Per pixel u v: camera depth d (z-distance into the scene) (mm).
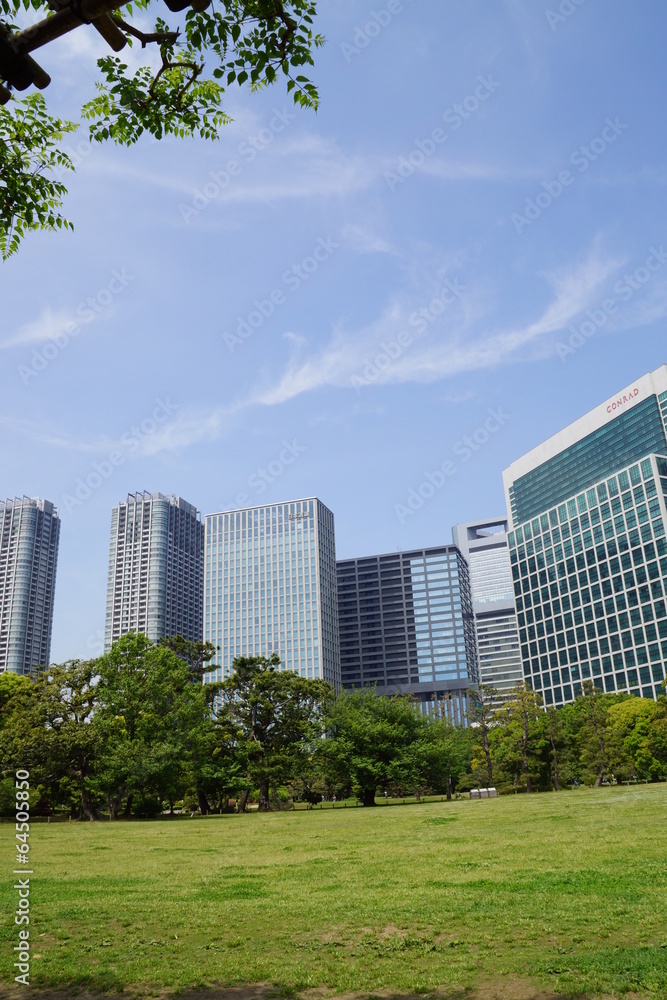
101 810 73375
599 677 168250
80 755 61688
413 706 82875
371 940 12531
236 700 82375
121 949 12453
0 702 74688
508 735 92625
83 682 67938
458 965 10719
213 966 11266
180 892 18062
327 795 124938
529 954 11016
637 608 159875
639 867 17797
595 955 10641
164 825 50094
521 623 199375
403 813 51031
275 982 10430
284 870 22172
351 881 19062
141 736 63719
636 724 91562
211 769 74125
